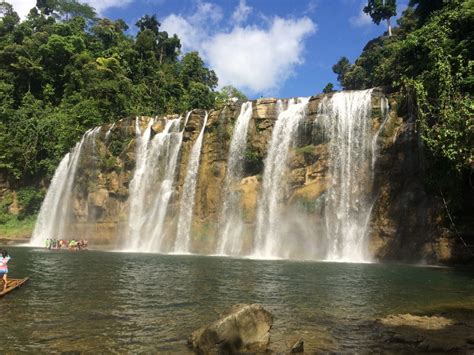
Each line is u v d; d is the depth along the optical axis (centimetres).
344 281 1661
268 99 3762
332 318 1007
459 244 2380
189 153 4084
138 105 6431
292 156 3431
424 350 762
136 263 2395
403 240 2709
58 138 5675
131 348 768
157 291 1369
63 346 775
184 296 1279
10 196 5444
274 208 3419
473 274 1938
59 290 1377
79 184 4750
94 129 4981
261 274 1877
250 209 3512
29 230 5094
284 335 860
